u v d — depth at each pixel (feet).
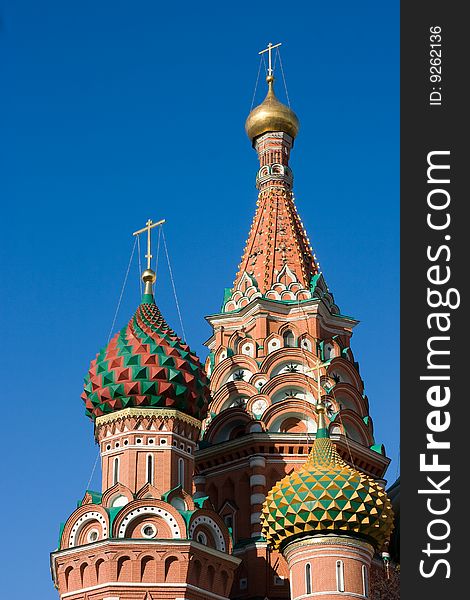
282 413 232.73
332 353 247.09
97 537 195.93
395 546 237.04
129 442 205.67
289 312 248.73
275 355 240.53
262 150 275.18
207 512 201.46
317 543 191.01
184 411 210.38
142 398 207.21
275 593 214.90
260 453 228.84
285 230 262.47
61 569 196.03
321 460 197.98
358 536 192.65
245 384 239.30
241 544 220.64
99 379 210.18
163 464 204.74
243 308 249.96
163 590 190.49
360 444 235.20
